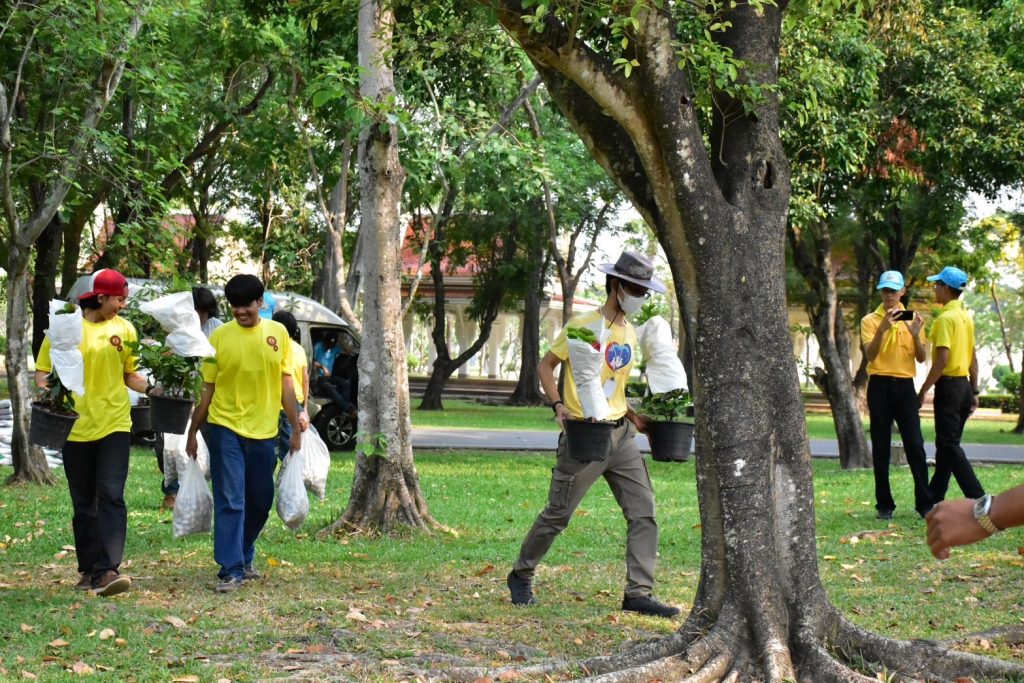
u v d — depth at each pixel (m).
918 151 20.28
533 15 5.23
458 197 29.30
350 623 6.71
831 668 5.12
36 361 7.67
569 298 26.36
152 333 8.50
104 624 6.61
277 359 8.09
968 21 19.89
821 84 15.09
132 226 14.95
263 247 27.95
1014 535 10.20
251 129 24.39
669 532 10.89
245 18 21.77
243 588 7.85
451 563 9.05
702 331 5.45
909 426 11.38
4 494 13.10
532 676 5.34
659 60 5.28
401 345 10.71
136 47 14.12
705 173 5.38
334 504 12.82
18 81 13.05
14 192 18.92
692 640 5.46
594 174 33.75
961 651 5.66
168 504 11.66
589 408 7.00
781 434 5.46
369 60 10.57
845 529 10.91
